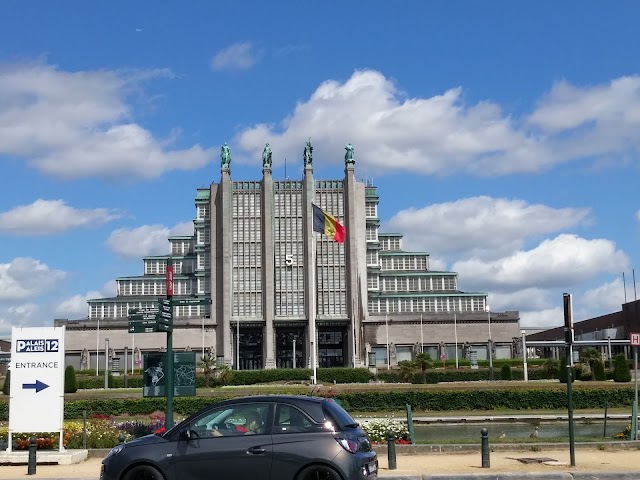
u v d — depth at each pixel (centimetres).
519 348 16912
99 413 5597
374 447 3117
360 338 16850
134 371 14600
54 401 2966
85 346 16625
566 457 2819
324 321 16450
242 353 17362
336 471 1788
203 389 7725
